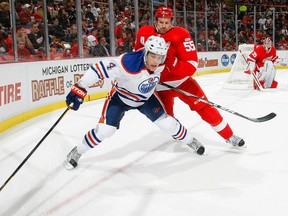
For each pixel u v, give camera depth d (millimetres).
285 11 14984
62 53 6660
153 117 2793
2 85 4090
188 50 2861
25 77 4719
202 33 12141
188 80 3113
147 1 10000
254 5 13852
